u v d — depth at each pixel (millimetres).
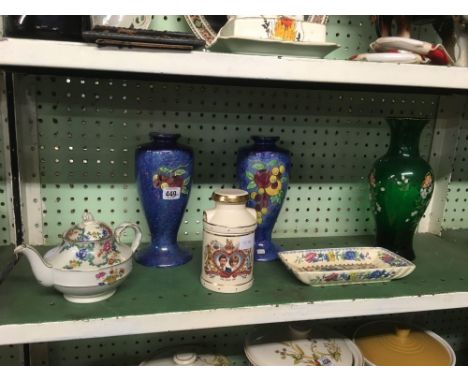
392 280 821
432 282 819
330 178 1055
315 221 1075
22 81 831
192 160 816
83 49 567
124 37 564
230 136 967
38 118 861
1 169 887
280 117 986
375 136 1058
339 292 761
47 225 915
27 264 820
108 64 579
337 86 886
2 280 744
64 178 901
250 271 754
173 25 897
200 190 981
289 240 1041
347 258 888
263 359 843
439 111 1074
